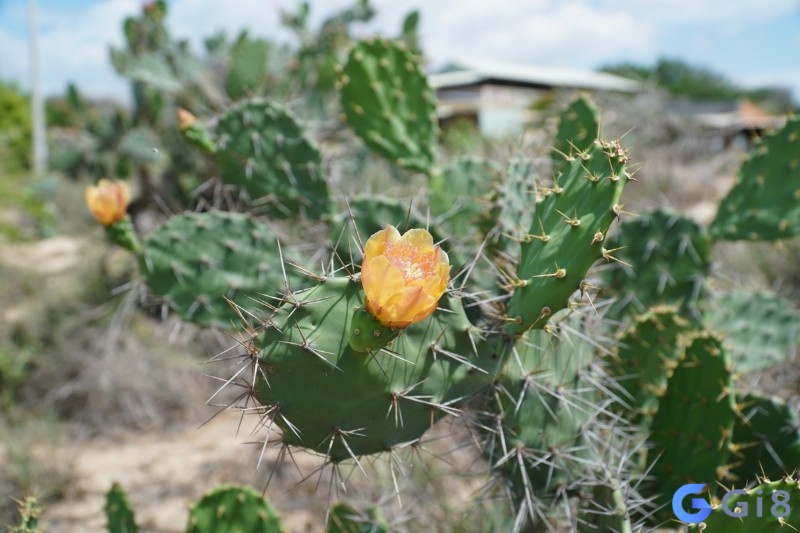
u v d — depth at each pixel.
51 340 5.57
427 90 3.29
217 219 2.98
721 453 2.18
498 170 2.78
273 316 1.62
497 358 1.86
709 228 3.14
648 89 11.78
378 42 3.28
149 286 2.99
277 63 7.23
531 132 3.87
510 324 1.84
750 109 24.09
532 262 1.83
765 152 3.09
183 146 6.89
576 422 2.07
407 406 1.71
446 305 1.79
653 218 3.13
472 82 27.03
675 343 2.51
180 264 2.96
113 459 4.54
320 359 1.59
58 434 4.71
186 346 5.32
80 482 4.24
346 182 5.39
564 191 1.83
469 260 2.33
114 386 5.07
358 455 1.74
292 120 3.25
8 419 4.98
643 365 2.54
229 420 4.96
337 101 7.08
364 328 1.48
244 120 3.22
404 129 3.27
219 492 2.44
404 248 1.47
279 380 1.61
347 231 2.60
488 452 2.12
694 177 8.78
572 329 2.03
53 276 6.86
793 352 3.50
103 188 2.91
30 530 2.16
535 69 30.53
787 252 5.27
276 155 3.25
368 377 1.62
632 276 3.13
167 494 4.05
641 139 10.27
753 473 2.35
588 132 2.77
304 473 3.92
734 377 2.19
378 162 6.09
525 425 1.98
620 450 2.28
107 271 6.37
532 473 2.06
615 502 1.97
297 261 3.03
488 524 2.77
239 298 2.97
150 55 6.86
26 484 4.05
